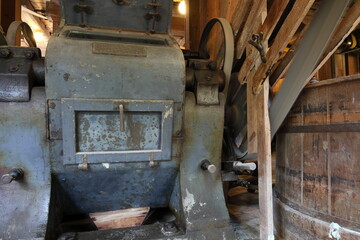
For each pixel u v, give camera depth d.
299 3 1.51
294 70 1.74
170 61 1.67
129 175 1.79
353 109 1.46
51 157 1.61
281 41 1.66
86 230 2.02
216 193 1.92
